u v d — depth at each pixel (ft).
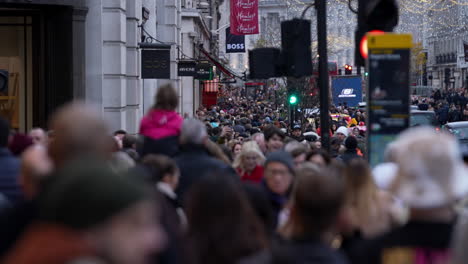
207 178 39.01
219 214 37.78
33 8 138.21
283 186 59.67
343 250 44.75
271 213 48.29
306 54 91.50
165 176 54.29
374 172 53.16
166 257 41.47
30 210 37.24
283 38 91.76
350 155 102.53
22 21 141.59
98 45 148.97
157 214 40.32
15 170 52.54
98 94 149.28
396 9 71.10
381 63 62.13
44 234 21.01
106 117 155.94
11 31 142.00
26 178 42.37
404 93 62.18
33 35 141.38
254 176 78.02
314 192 34.06
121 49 156.87
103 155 32.81
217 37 635.25
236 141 115.14
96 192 21.26
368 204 45.73
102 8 153.89
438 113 380.99
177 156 68.74
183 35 329.11
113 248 21.30
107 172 21.88
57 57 140.77
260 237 38.09
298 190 34.65
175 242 42.06
